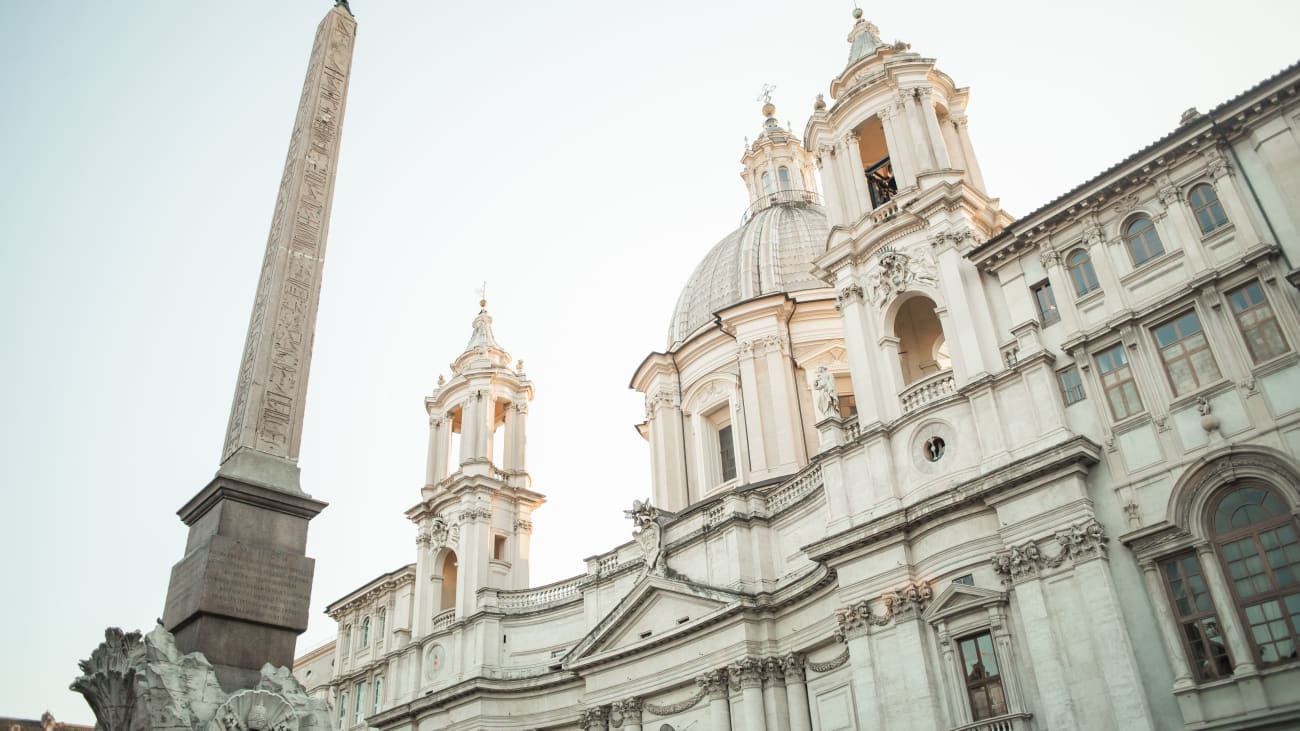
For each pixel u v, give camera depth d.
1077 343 26.67
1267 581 21.81
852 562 29.97
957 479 28.28
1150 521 23.89
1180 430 24.11
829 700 33.19
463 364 56.59
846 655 32.66
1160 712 22.34
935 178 32.50
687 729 36.62
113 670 16.47
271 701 16.95
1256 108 24.62
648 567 39.84
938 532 28.14
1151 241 26.45
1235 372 23.55
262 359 21.41
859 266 34.19
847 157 36.59
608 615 40.28
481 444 52.66
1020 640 25.48
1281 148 24.19
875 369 32.16
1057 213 28.20
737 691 35.19
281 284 22.61
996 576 26.48
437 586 50.97
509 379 55.12
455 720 45.12
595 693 40.34
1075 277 27.94
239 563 18.67
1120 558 24.19
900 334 35.75
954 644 26.88
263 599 18.67
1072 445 24.98
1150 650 22.92
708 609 37.00
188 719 15.97
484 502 50.66
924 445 29.80
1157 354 25.19
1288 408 22.42
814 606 34.16
